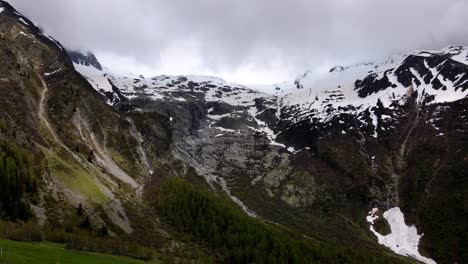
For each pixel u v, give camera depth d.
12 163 162.62
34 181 172.88
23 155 179.12
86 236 155.00
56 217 165.12
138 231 189.75
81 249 141.75
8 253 101.75
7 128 196.00
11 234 131.75
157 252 173.75
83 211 181.25
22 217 153.25
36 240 137.12
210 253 196.62
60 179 192.50
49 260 106.94
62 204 176.62
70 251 129.00
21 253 105.38
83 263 114.25
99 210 188.75
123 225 189.00
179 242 195.38
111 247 150.12
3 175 154.62
